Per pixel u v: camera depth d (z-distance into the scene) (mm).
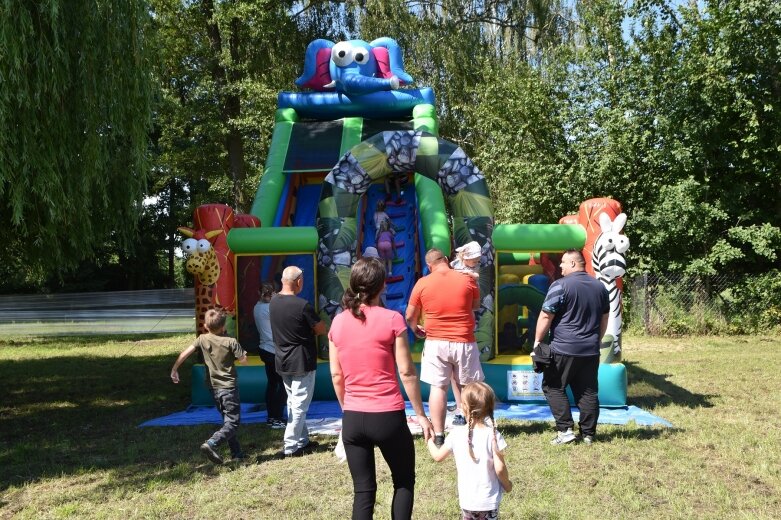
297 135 12609
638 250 18656
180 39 23328
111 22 8234
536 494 5066
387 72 13328
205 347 6066
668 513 4660
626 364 11953
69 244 8922
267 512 4840
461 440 3678
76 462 6242
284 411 7648
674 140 18047
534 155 19984
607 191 19203
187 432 7293
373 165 8867
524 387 8328
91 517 4812
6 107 7004
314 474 5695
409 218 12055
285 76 25109
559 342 6414
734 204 17953
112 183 8828
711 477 5422
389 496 5070
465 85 24625
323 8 25797
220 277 8609
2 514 4910
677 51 18703
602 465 5762
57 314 23141
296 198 12930
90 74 7957
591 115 19484
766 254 17141
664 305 17422
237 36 24297
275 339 6297
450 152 8781
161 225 36969
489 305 8500
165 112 23672
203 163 26312
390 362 3830
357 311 3891
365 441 3781
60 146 7691
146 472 5852
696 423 7215
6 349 16969
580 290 6387
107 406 9148
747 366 11438
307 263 10977
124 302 24391
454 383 6438
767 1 16578
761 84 17609
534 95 19578
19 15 7137
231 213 8898
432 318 6312
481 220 8531
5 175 7020
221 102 23812
